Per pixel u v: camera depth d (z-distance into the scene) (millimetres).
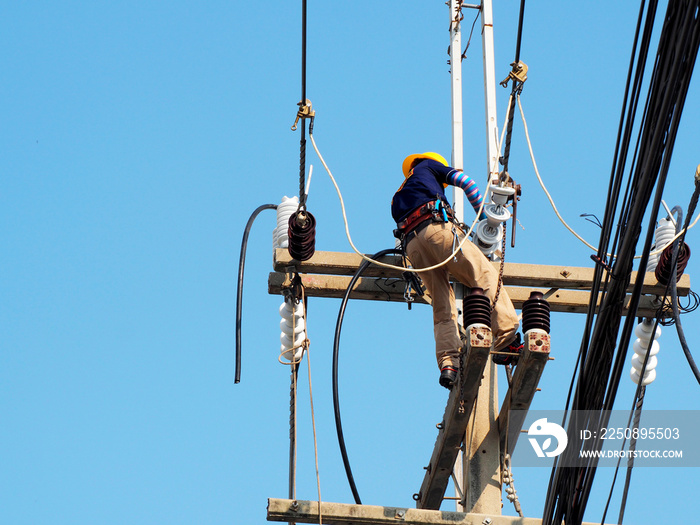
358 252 14641
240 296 16422
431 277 16047
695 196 12406
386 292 17422
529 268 17500
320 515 13977
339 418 16094
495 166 16016
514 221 15930
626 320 12445
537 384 15031
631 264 12625
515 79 14297
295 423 16594
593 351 13070
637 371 17391
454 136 18750
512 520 14273
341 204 14570
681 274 17234
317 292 17422
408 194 16188
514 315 15414
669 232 17672
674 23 11062
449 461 15898
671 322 17562
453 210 17859
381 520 14109
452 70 19219
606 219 12695
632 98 11922
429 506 16672
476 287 14844
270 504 13992
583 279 17516
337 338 16438
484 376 16297
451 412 15133
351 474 15820
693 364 12977
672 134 11281
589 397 13227
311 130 14195
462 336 15891
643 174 11930
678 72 11016
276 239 17469
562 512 13562
